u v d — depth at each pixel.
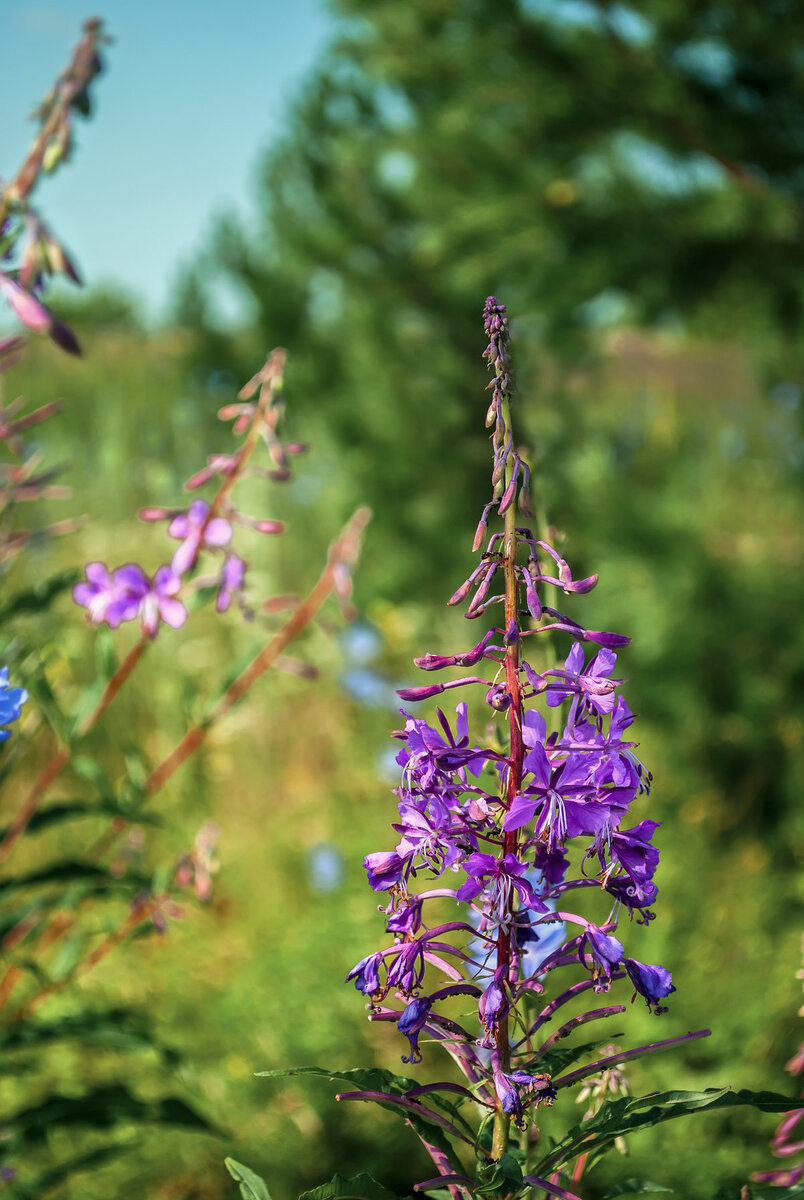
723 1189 1.34
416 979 1.19
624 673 5.14
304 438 7.43
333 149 7.18
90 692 2.42
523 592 1.21
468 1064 1.27
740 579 5.02
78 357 1.46
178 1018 3.74
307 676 2.78
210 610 5.59
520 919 1.15
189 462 6.85
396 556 7.02
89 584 2.41
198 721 2.74
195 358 7.50
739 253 4.68
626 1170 2.66
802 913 4.13
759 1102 1.20
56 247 1.44
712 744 5.04
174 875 2.57
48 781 2.53
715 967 3.46
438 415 7.01
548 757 1.14
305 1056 3.29
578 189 4.77
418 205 5.73
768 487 5.90
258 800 5.45
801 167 4.71
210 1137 3.10
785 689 4.97
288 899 4.58
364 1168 3.00
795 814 4.83
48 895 2.56
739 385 7.66
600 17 4.55
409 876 1.18
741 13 4.37
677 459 6.06
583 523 5.09
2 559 2.47
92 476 6.19
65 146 1.58
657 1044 1.22
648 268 4.73
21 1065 2.52
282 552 7.05
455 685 1.20
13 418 2.59
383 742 5.82
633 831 1.13
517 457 1.19
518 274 4.90
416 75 4.96
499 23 4.61
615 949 1.15
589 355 6.16
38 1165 3.06
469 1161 2.83
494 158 4.88
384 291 6.99
